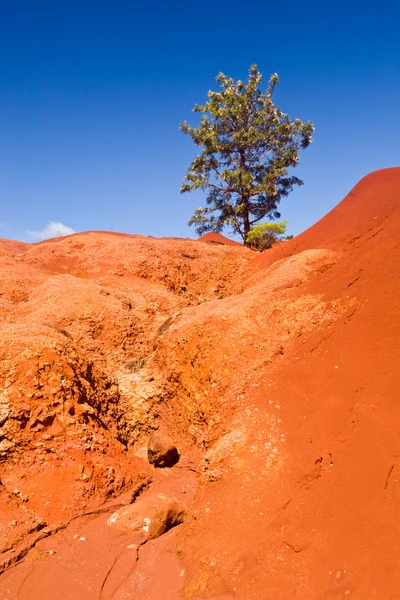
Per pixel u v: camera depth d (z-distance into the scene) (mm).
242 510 6641
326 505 5945
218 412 8938
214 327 10516
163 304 15805
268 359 9312
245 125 28312
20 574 6453
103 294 14797
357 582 5000
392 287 8164
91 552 6867
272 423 7648
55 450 8359
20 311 14047
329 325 9008
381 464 5832
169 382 10914
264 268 18094
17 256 19641
